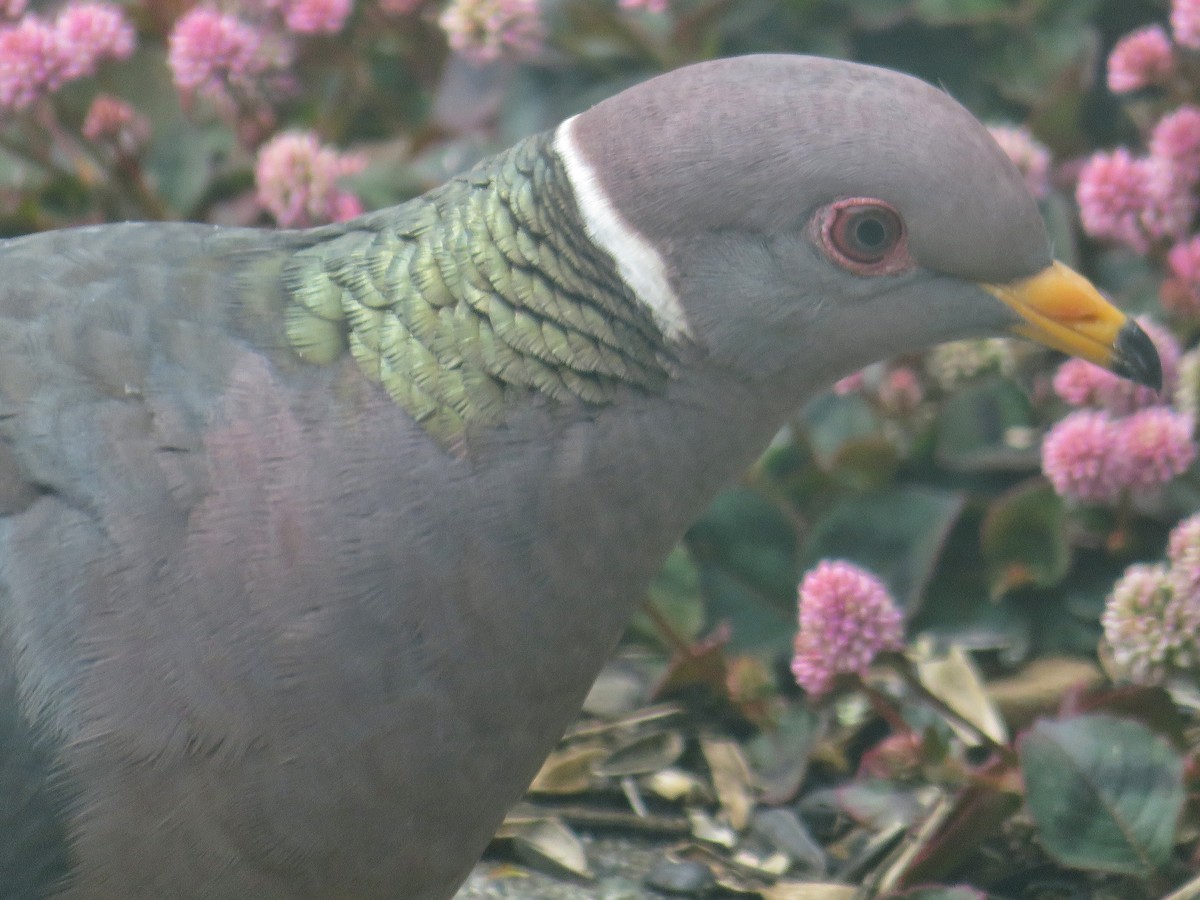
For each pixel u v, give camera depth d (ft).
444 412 4.76
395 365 4.77
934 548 5.07
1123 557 5.08
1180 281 5.11
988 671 5.06
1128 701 4.95
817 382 4.79
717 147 4.75
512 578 4.77
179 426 4.76
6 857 4.78
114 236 4.81
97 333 4.78
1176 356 5.07
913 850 4.96
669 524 4.80
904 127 4.75
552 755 5.05
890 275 4.76
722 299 4.76
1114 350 4.78
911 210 4.75
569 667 4.80
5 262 4.81
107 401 4.77
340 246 4.79
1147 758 4.92
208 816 4.77
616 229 4.76
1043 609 5.07
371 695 4.77
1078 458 5.02
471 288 4.77
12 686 4.76
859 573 4.96
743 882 4.98
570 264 4.76
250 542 4.76
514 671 4.79
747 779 5.03
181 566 4.76
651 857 5.00
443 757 4.79
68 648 4.76
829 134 4.75
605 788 5.04
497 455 4.77
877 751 4.98
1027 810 4.95
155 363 4.77
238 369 4.77
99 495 4.76
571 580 4.78
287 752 4.77
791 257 4.76
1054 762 4.92
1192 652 4.95
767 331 4.77
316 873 4.79
